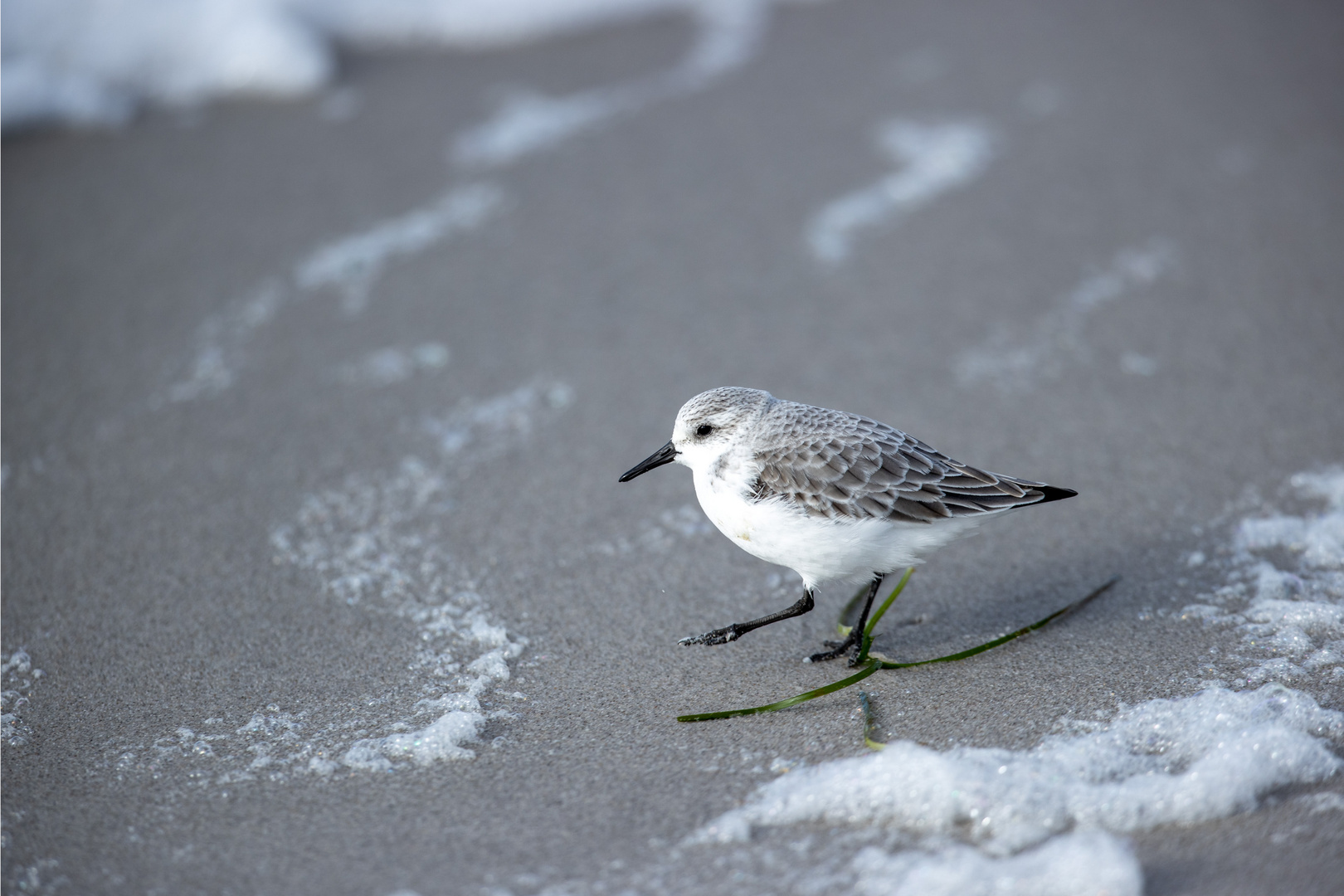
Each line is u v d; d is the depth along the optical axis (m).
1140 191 13.88
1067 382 11.07
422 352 11.75
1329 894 5.50
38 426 10.79
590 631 8.33
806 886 5.77
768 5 18.45
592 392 11.18
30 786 6.90
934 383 11.09
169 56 16.09
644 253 13.16
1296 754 6.36
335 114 15.76
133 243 13.28
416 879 6.00
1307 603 7.98
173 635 8.38
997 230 13.33
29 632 8.40
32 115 15.21
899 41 17.36
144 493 9.97
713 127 15.34
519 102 15.93
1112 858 5.64
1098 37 17.39
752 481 7.54
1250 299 12.04
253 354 11.77
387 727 7.37
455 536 9.43
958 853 5.89
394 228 13.55
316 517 9.66
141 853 6.30
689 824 6.31
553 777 6.81
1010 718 7.09
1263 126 15.03
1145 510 9.34
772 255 13.06
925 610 8.52
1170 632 7.90
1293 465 9.71
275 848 6.30
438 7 17.53
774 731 7.14
